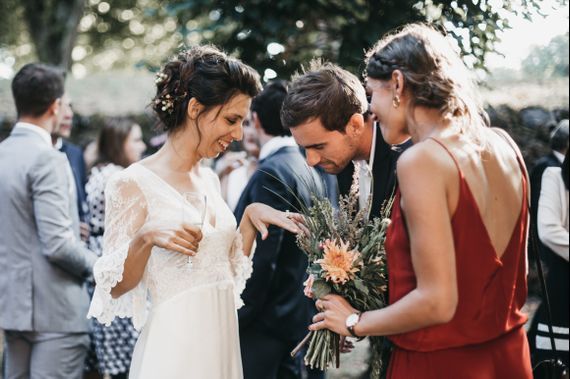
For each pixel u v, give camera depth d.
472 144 2.13
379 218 2.51
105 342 4.42
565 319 3.86
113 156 4.89
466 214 2.06
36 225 3.76
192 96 2.73
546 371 2.67
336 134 2.54
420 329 2.18
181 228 2.52
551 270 3.96
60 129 4.41
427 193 2.02
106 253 2.69
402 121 2.18
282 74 5.11
